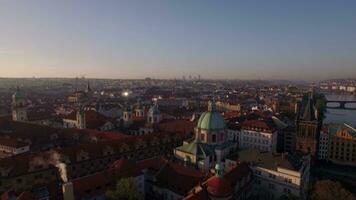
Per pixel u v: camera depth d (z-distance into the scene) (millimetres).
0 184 110500
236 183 107312
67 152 132250
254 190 125688
